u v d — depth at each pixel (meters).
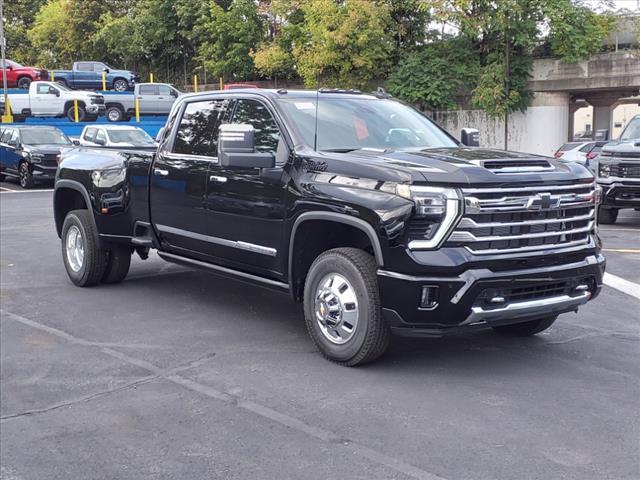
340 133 5.87
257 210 5.82
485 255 4.70
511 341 5.97
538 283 4.85
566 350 5.71
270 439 4.02
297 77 38.06
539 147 33.22
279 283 5.81
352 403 4.54
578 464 3.66
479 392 4.73
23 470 3.73
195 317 6.80
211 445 3.96
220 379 5.04
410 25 34.69
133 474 3.65
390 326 4.85
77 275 8.09
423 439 3.98
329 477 3.55
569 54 31.67
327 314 5.27
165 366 5.36
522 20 31.58
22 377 5.15
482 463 3.68
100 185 7.59
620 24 32.22
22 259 9.98
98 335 6.20
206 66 39.12
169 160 6.86
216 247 6.38
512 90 32.53
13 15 54.38
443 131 6.68
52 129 23.94
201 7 39.25
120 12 47.84
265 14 38.16
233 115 6.32
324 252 5.34
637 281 8.33
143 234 7.44
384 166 4.89
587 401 4.57
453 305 4.62
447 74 32.84
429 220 4.64
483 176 4.71
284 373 5.14
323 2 32.22
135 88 32.59
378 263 4.79
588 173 5.30
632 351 5.69
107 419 4.37
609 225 13.70
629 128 14.09
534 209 4.85
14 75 34.72
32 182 22.53
